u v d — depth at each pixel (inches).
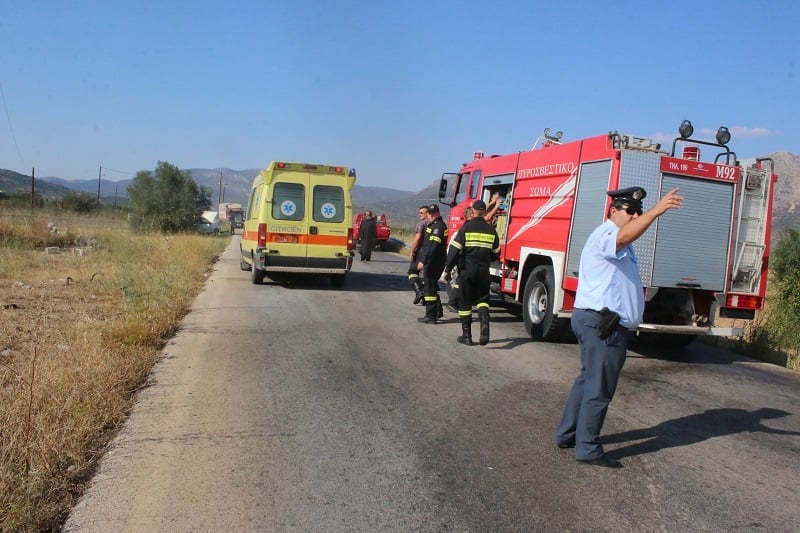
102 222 1266.0
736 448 194.2
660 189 314.8
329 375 260.1
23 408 176.6
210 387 236.2
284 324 369.4
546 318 344.8
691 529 141.4
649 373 295.7
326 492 153.8
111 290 450.0
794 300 417.7
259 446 181.3
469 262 327.3
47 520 136.6
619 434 203.3
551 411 222.1
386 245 1284.4
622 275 173.3
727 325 455.2
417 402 227.6
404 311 441.1
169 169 1838.1
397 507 147.3
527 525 140.6
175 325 351.6
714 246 326.3
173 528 134.8
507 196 421.7
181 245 800.3
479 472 168.4
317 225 538.3
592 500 154.1
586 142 335.6
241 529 135.1
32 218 922.1
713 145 333.7
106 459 169.5
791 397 262.5
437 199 550.0
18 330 306.7
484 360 298.5
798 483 169.0
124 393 222.4
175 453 174.4
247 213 668.1
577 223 333.4
